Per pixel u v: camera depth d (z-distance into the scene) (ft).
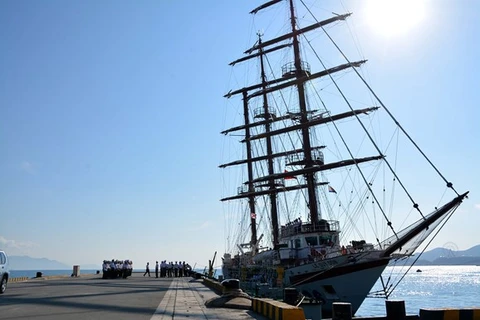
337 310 43.65
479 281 540.11
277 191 198.08
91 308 59.57
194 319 49.01
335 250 128.67
